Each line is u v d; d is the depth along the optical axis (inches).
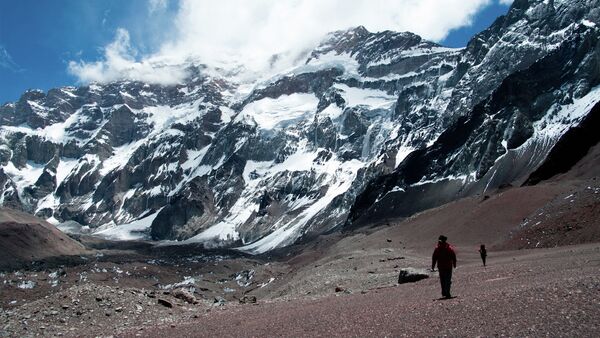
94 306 1643.7
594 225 2768.2
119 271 7431.1
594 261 1514.5
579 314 839.1
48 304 1646.2
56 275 6299.2
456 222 5029.5
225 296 5565.9
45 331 1444.4
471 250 3725.4
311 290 2415.1
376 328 971.3
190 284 6624.0
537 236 3137.3
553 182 5442.9
